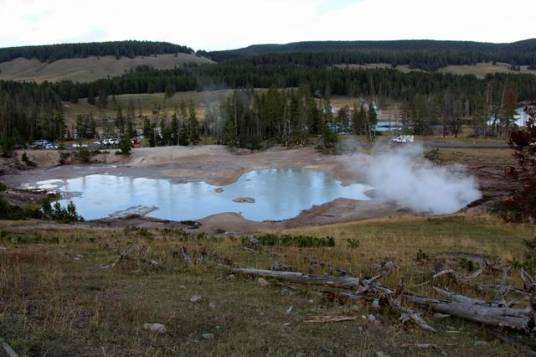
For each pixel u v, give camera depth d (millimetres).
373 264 16234
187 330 8859
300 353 8047
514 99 100625
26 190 68250
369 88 183250
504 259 19219
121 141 104250
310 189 67250
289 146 107750
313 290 12094
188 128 123188
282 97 121438
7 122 115812
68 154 96875
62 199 63094
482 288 13062
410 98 144875
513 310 9367
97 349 7602
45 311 9086
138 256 15523
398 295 10859
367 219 46750
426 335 9305
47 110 139750
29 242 21406
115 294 10805
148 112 186375
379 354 8141
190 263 14711
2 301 9492
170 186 71625
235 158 96000
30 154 95812
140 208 56938
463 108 135000
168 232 30781
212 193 65812
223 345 8219
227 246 20641
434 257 19344
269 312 10195
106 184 74125
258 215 53594
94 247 18875
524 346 8734
